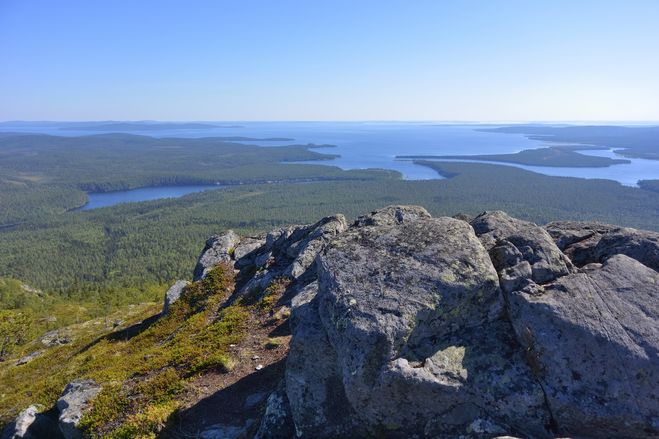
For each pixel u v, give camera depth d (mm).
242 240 33188
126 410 13812
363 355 9211
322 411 10180
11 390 24859
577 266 12086
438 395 8859
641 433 7758
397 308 9680
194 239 187125
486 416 8625
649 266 10594
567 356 8570
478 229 13984
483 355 9289
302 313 11367
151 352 19094
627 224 174125
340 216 26391
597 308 8938
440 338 9719
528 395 8570
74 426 13672
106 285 127062
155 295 90438
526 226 14000
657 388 7824
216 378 14711
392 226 12875
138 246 182500
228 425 12102
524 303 9523
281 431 10695
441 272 10289
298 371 10664
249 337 17594
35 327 68750
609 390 8055
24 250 183500
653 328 8359
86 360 24781
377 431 9453
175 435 12211
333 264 11555
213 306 24312
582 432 8172
